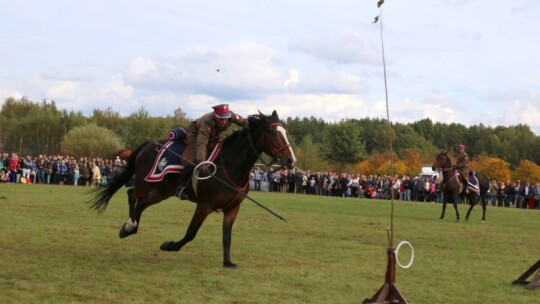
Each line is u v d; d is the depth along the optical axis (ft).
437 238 60.90
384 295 28.66
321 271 37.81
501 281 37.09
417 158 301.63
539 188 161.48
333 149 341.62
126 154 49.37
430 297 31.71
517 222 90.12
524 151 393.70
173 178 40.11
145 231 55.01
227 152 38.22
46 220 60.18
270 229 61.67
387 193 176.04
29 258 38.06
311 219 76.84
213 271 36.32
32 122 341.62
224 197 37.73
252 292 30.76
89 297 28.45
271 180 190.29
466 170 89.30
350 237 57.77
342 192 183.52
